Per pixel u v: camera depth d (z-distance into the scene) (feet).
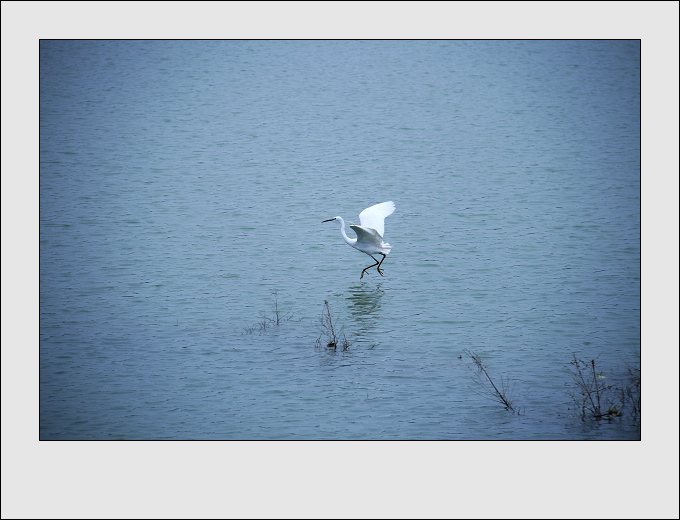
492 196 121.49
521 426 56.29
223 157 144.87
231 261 93.81
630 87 194.80
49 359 67.62
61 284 85.87
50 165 138.62
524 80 202.39
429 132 160.25
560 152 146.51
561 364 66.39
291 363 66.85
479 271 89.71
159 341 71.31
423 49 237.25
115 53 230.68
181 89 196.24
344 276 88.33
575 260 93.76
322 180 130.82
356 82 202.59
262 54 232.94
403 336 71.87
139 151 148.46
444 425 56.70
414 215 112.47
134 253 96.84
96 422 57.36
